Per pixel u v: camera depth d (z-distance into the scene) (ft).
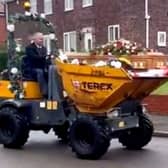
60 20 124.26
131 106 37.65
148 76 34.63
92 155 36.04
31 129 41.60
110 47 37.91
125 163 34.96
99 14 112.78
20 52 41.93
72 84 36.96
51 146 41.75
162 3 105.09
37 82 40.65
